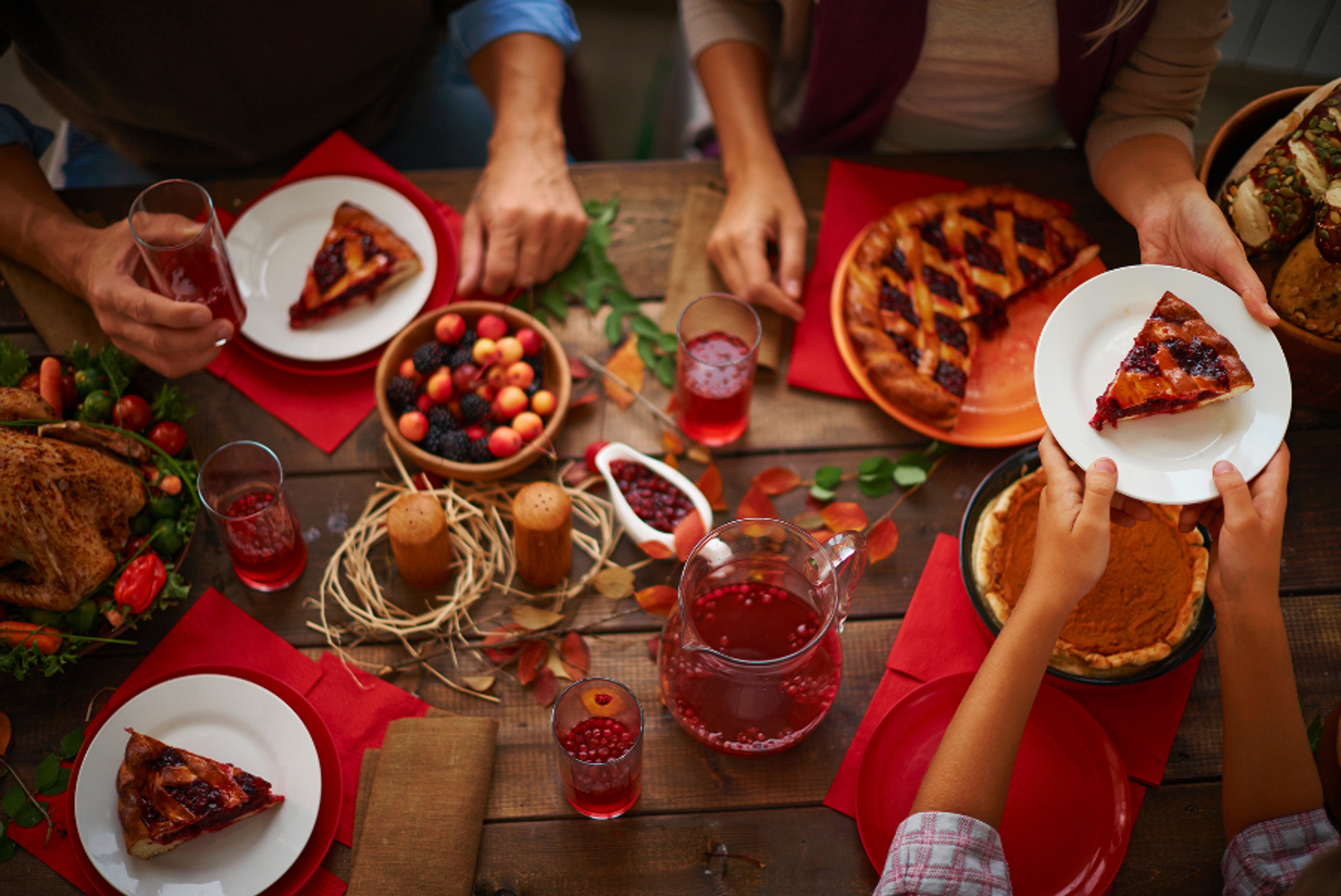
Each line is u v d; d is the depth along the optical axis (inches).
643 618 56.2
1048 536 46.1
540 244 65.7
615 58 135.9
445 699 53.9
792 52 77.9
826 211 69.6
